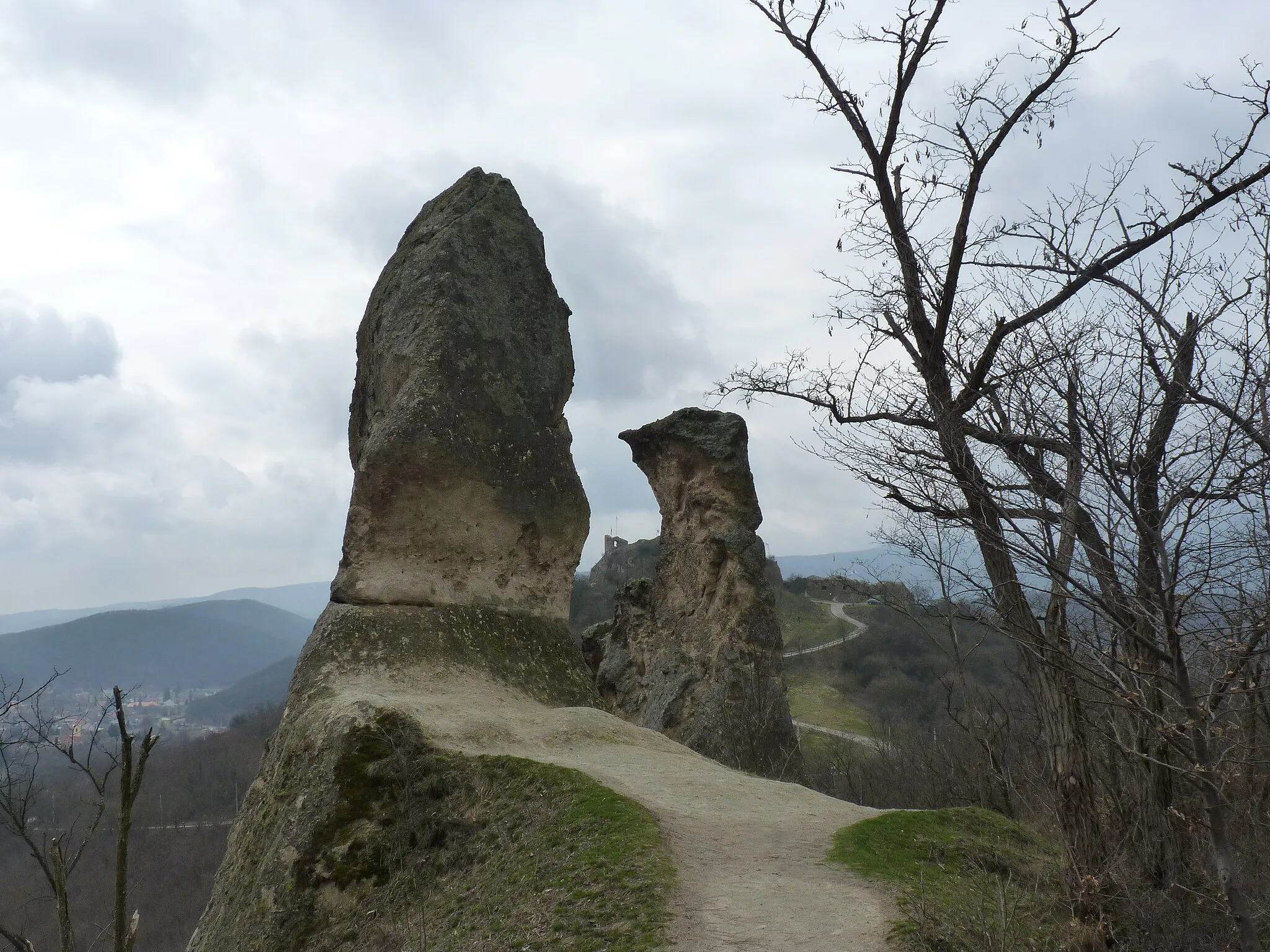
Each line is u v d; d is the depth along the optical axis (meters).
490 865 9.77
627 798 10.12
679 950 7.24
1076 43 12.78
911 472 8.88
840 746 33.19
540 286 18.23
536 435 17.17
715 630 20.05
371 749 11.41
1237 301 7.21
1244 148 10.34
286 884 10.62
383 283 18.94
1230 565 6.70
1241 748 7.79
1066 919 9.09
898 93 13.25
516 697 14.70
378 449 15.58
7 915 29.08
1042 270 9.50
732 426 21.27
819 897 8.27
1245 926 6.23
